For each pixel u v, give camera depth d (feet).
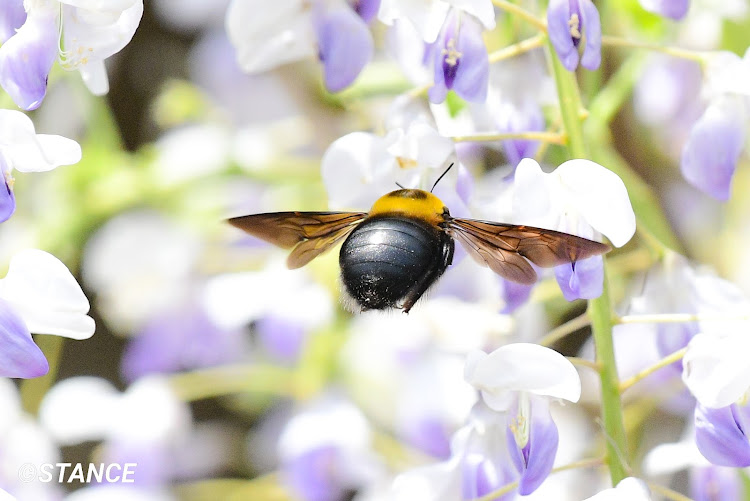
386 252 1.22
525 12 1.21
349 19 1.24
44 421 1.50
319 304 1.50
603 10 1.39
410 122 1.24
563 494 1.46
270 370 1.53
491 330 1.44
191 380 1.53
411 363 1.48
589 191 1.17
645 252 1.41
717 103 1.23
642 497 1.18
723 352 1.17
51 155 1.16
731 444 1.17
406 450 1.47
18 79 1.16
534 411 1.18
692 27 1.47
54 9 1.17
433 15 1.19
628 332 1.42
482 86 1.19
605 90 1.41
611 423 1.21
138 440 1.51
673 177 1.53
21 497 1.47
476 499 1.20
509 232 1.18
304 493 1.46
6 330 1.16
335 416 1.47
